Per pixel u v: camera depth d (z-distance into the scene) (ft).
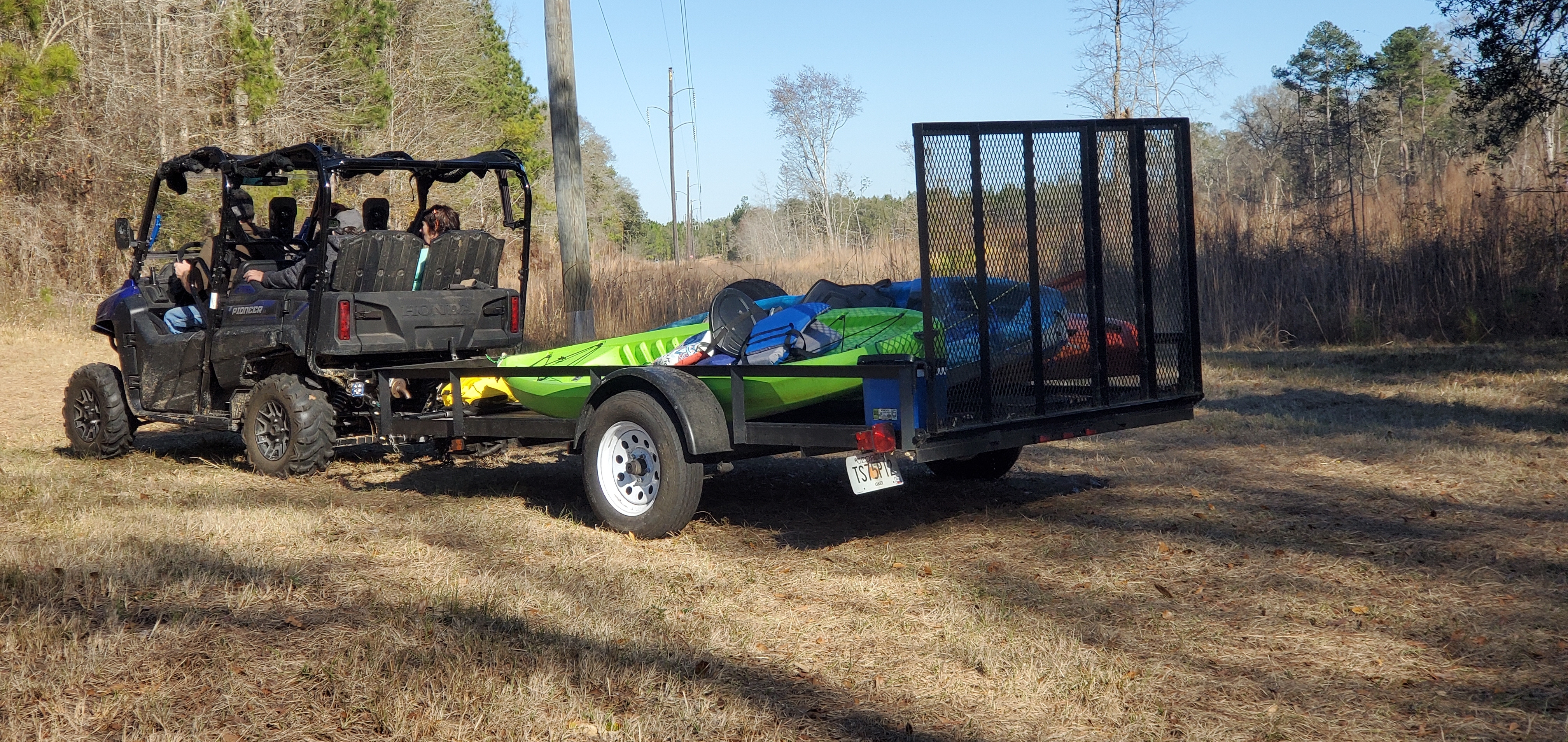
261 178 26.68
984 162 17.97
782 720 11.75
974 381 18.03
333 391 25.68
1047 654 13.57
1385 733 11.44
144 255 28.73
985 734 11.50
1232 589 16.48
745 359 20.29
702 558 18.17
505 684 12.41
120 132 74.33
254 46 80.18
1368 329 52.13
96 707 11.71
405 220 84.12
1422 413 32.76
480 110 126.52
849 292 22.65
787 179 175.63
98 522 19.75
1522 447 27.09
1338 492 22.91
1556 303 49.96
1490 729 11.50
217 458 28.68
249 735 11.18
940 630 14.64
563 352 24.11
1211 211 61.57
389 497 23.57
